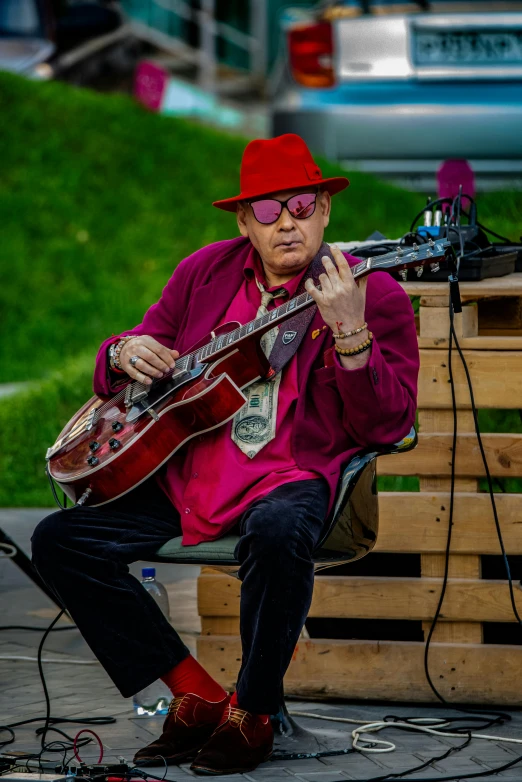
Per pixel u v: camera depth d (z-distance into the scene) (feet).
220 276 27.78
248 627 24.35
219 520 25.30
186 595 39.32
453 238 31.91
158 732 28.04
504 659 28.94
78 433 27.27
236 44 150.51
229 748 25.07
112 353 27.27
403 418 25.09
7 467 54.34
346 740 27.09
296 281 26.71
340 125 68.18
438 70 66.95
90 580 25.46
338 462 25.34
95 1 121.49
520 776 24.73
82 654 34.22
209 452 26.11
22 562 34.22
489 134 66.33
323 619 30.30
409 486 41.29
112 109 93.66
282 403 25.94
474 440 29.22
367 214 71.92
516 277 31.53
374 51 67.82
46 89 95.86
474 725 28.07
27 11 109.29
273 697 24.44
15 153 88.28
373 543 25.75
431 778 24.59
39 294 76.23
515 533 29.04
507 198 62.54
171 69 140.46
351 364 24.32
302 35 68.85
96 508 26.48
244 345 25.55
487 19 66.49
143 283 77.10
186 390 25.94
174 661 25.94
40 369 68.74
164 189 85.81
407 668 29.43
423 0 68.85
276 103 70.69
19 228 81.66
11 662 33.53
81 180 86.43
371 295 25.80
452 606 29.25
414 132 67.31
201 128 95.45
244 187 26.81
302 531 24.08
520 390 29.07
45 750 26.63
